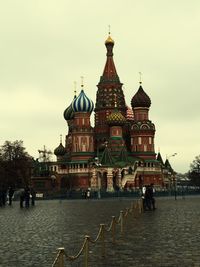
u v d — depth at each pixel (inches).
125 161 5959.6
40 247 961.5
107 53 6820.9
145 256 836.6
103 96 6658.5
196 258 805.2
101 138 6505.9
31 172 6294.3
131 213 1684.3
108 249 927.7
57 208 2593.5
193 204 2866.6
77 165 6131.9
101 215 1923.0
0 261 794.8
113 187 5738.2
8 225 1471.5
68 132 7214.6
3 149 5802.2
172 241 1029.2
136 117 6515.8
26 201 2743.6
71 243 1021.8
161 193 4554.6
